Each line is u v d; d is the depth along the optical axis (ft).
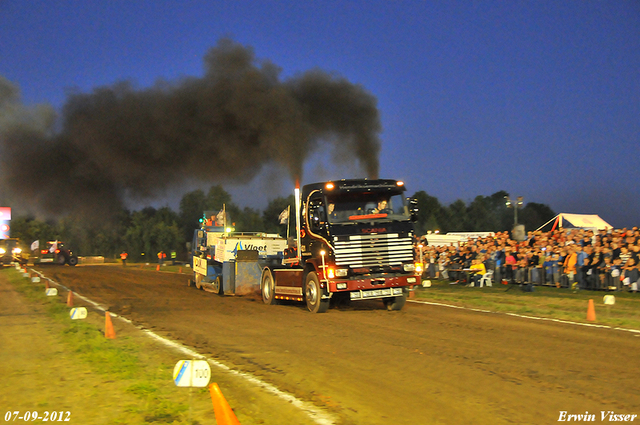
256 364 25.43
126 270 132.05
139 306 53.21
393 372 23.43
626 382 21.15
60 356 27.50
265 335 33.94
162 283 88.99
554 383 21.15
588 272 57.31
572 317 38.58
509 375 22.49
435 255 84.74
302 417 17.63
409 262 45.16
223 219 77.15
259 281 64.44
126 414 17.93
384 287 44.14
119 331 36.45
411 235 45.42
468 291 61.26
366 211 45.01
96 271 126.62
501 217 203.31
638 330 32.81
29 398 20.04
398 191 45.98
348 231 43.80
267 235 71.87
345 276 43.39
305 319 41.42
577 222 83.61
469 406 18.53
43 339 32.94
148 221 210.18
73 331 35.09
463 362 24.99
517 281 66.28
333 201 44.50
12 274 104.99
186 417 17.62
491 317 39.93
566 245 62.54
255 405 18.95
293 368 24.49
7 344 31.45
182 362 15.85
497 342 29.73
